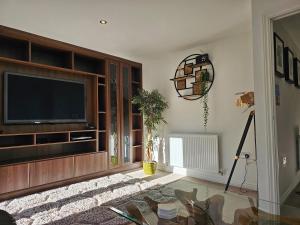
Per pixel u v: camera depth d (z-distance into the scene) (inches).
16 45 124.0
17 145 113.0
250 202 70.9
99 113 153.6
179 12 95.7
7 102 114.6
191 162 139.7
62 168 126.7
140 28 111.4
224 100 129.8
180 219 61.9
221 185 126.8
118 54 155.1
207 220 61.7
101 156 146.5
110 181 132.8
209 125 136.4
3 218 40.3
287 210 66.9
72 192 113.7
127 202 72.8
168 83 158.2
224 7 92.3
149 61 171.0
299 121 132.2
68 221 82.7
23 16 97.0
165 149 159.8
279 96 98.5
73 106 142.3
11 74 116.6
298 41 130.0
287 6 76.7
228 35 124.2
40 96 127.6
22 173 111.4
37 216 86.7
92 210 92.0
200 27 112.0
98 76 150.5
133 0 85.5
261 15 82.6
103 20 101.7
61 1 85.3
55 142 126.6
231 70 126.9
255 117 84.0
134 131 174.1
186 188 82.8
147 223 60.0
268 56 81.6
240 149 111.7
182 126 150.2
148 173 150.3
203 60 136.6
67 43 131.2
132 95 170.7
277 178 80.4
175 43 134.4
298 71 133.0
